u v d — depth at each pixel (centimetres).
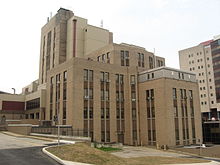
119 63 5019
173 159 2666
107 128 4353
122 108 4634
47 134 3794
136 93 4762
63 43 6125
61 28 6166
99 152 2178
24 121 4912
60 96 4444
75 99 4059
